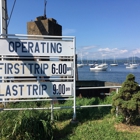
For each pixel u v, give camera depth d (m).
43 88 6.13
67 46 6.20
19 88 6.02
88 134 5.30
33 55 6.05
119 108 5.73
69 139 5.13
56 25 8.73
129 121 5.80
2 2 7.44
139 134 5.29
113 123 5.94
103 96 8.92
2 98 5.95
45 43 6.11
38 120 5.26
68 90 6.23
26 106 7.05
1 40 5.90
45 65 6.12
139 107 5.42
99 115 6.70
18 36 5.97
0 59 6.10
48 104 7.99
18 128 4.91
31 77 6.46
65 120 6.44
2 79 5.89
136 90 5.70
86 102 7.79
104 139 5.03
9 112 5.59
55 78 6.19
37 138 5.00
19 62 5.98
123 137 5.08
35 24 8.22
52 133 5.18
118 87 6.48
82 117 6.57
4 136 4.89
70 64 6.21
